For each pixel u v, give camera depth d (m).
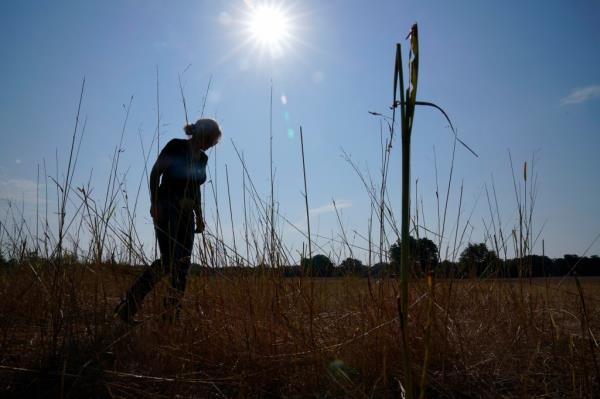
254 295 2.88
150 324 2.77
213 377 2.48
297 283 3.04
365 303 2.97
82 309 2.88
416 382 2.46
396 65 0.94
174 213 3.57
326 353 2.54
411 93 0.91
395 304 2.88
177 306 2.91
